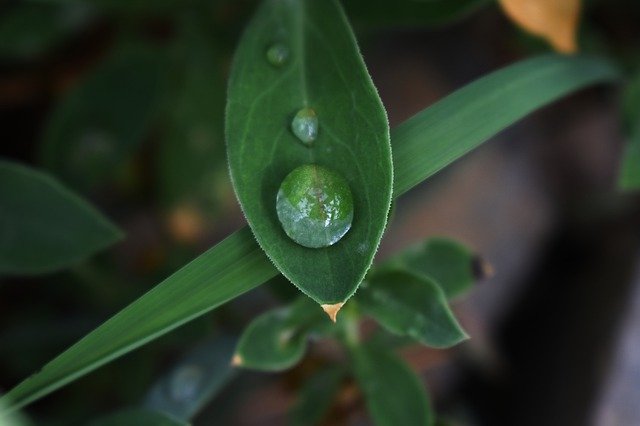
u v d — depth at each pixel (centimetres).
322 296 12
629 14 19
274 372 17
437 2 15
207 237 18
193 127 17
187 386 15
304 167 12
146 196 18
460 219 18
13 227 14
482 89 14
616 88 19
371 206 12
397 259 14
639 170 15
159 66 17
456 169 18
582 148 19
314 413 15
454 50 19
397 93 19
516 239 18
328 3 13
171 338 15
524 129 19
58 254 14
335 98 12
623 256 18
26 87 19
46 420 16
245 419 17
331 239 12
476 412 18
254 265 13
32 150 19
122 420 14
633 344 17
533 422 17
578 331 18
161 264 17
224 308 17
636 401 17
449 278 14
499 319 18
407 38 19
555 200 19
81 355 13
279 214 12
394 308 13
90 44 19
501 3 15
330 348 17
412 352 17
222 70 17
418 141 13
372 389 14
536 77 14
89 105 17
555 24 15
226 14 17
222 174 17
